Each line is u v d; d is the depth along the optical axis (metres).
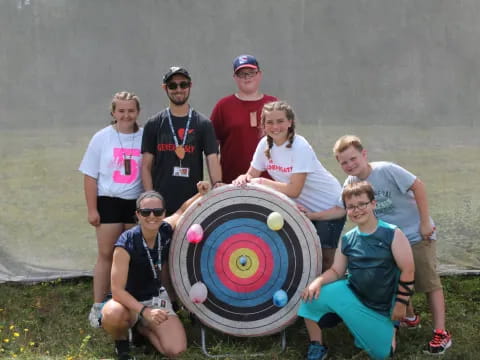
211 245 4.24
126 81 5.57
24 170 5.64
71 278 5.76
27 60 5.52
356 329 3.89
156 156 4.50
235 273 4.23
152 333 4.14
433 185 5.64
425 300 5.12
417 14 5.46
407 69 5.52
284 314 4.18
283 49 5.55
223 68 5.57
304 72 5.57
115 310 3.90
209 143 4.49
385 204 4.17
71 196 5.71
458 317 4.78
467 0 5.43
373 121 5.59
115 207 4.56
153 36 5.53
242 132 4.86
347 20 5.50
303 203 4.43
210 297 4.22
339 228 4.45
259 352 4.14
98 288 4.64
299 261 4.19
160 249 4.09
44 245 5.75
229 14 5.52
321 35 5.52
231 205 4.25
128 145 4.58
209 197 4.24
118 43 5.53
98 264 4.67
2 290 5.45
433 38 5.48
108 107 5.59
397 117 5.59
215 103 5.60
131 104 4.54
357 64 5.54
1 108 5.55
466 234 5.68
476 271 5.73
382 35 5.50
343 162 4.13
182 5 5.51
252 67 4.80
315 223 4.44
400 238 3.83
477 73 5.50
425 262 4.18
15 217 5.69
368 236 3.88
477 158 5.57
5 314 4.88
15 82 5.54
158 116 4.49
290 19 5.51
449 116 5.56
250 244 4.23
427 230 4.14
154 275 4.09
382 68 5.54
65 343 4.33
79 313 4.98
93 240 5.79
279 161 4.29
